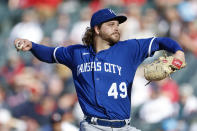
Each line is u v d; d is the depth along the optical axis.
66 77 35.75
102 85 15.40
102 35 15.77
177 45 15.00
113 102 15.35
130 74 15.64
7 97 35.28
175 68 14.91
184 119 30.88
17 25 44.47
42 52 16.78
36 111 33.28
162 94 31.47
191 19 39.41
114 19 15.83
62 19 43.81
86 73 15.68
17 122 32.62
